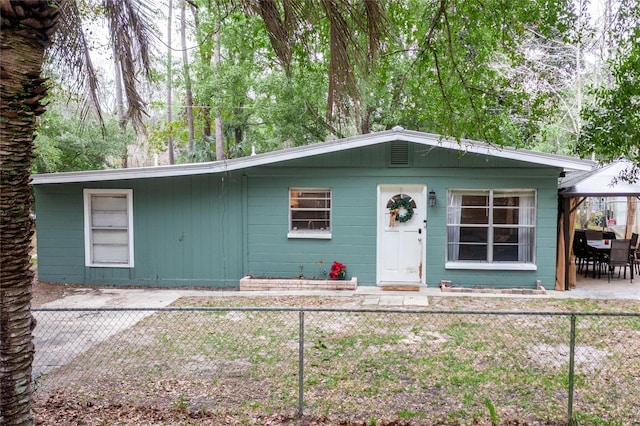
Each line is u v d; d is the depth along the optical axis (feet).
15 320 10.01
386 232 36.04
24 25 9.48
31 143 9.97
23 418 10.19
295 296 32.73
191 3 19.12
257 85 52.60
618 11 17.39
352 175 35.76
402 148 35.24
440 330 23.63
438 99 19.22
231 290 35.94
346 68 12.06
